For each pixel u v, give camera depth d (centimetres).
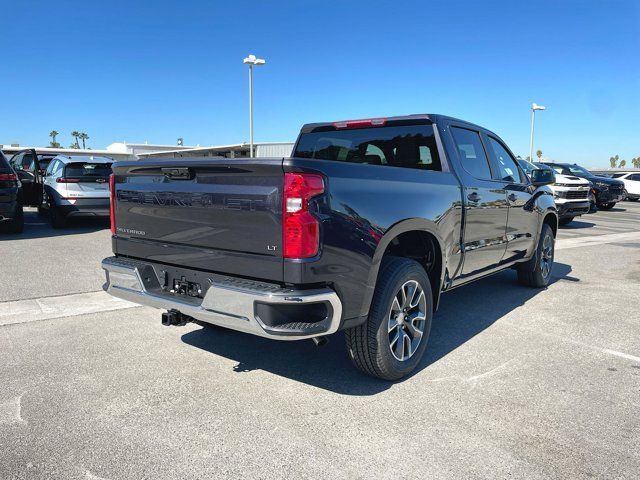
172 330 453
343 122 474
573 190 1395
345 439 276
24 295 556
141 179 353
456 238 406
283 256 274
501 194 485
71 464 250
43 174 1227
